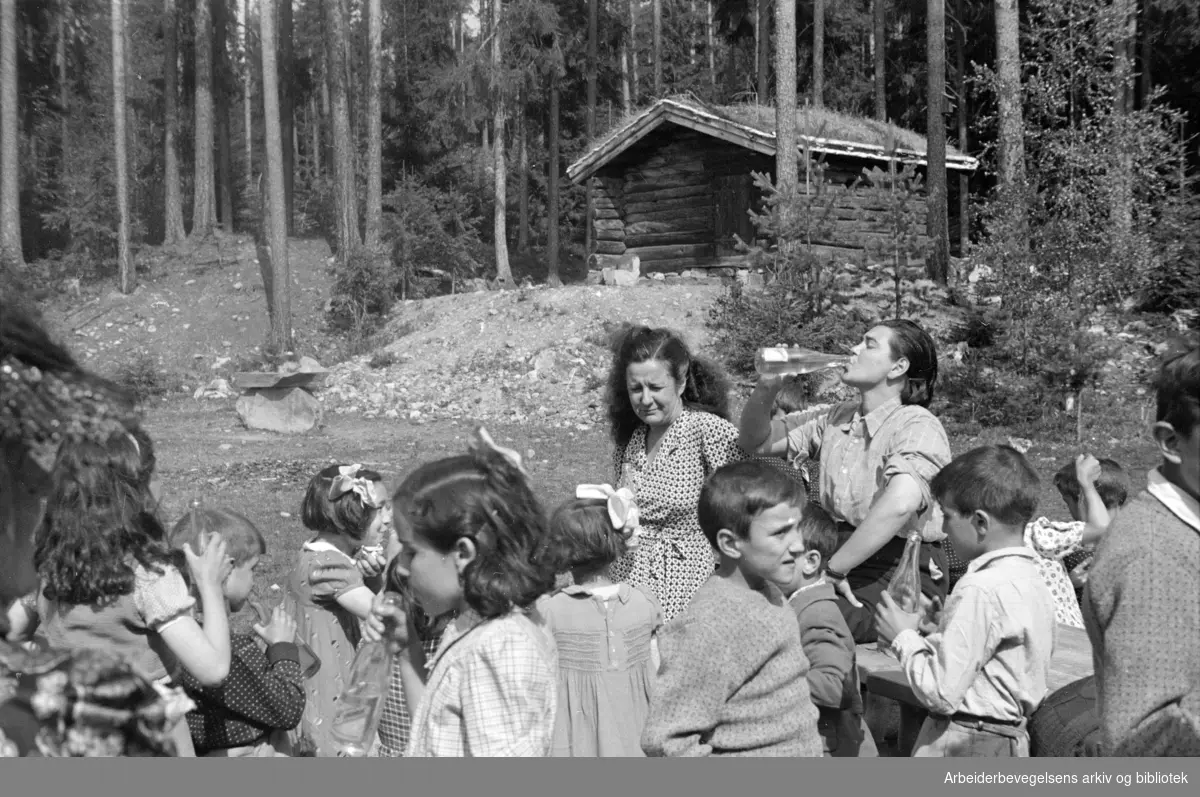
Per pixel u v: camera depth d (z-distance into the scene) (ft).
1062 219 48.21
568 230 147.23
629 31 137.90
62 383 8.60
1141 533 7.32
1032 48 54.29
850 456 12.63
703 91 149.38
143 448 9.23
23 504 8.57
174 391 77.51
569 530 11.03
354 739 10.25
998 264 51.19
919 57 124.88
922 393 12.73
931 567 12.50
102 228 96.89
